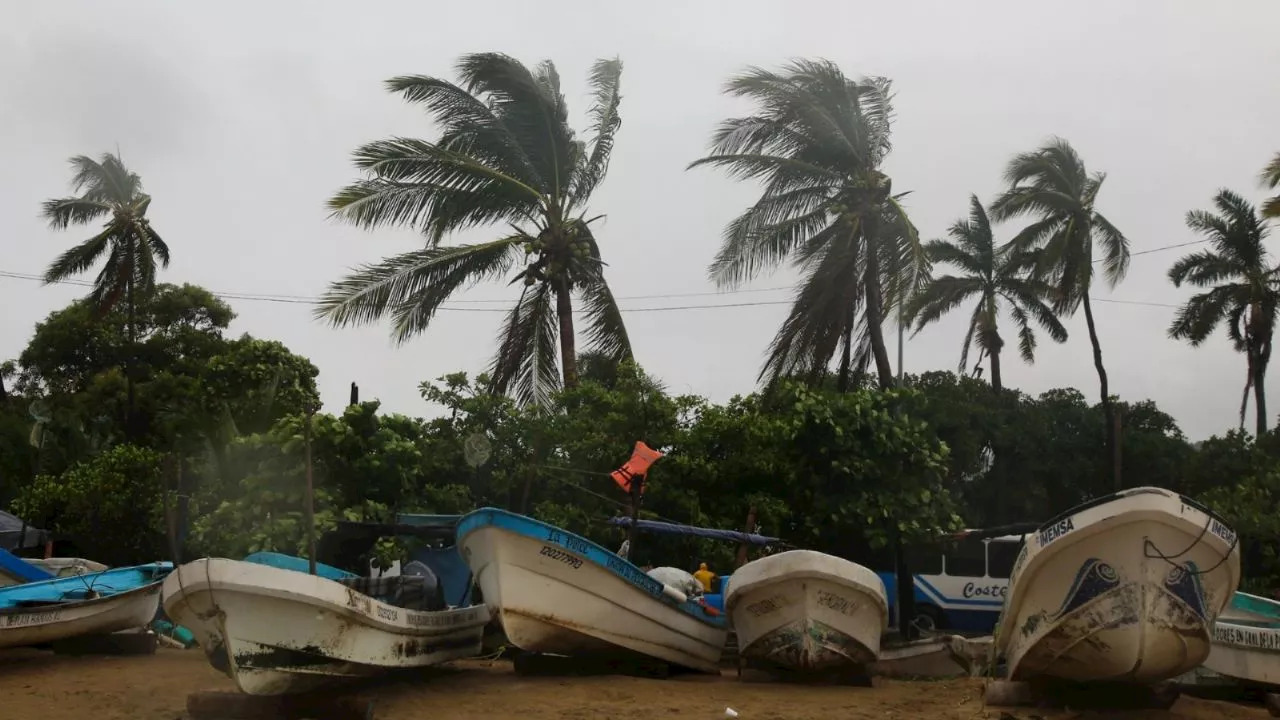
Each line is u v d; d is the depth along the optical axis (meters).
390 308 20.69
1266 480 21.52
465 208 20.86
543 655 12.84
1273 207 22.39
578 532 16.83
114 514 20.03
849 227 20.50
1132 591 9.31
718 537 15.78
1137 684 10.58
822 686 12.48
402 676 12.47
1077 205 28.69
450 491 16.94
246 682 9.70
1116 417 20.50
